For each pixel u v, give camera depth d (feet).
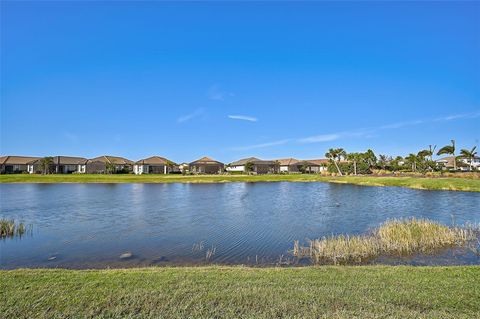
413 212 89.04
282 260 43.32
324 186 195.62
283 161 437.17
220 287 26.18
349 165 309.01
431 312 21.83
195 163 388.98
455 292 25.38
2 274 30.04
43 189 170.19
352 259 43.24
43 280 27.94
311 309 22.16
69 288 25.82
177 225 69.87
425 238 51.47
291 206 102.47
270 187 190.70
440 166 301.43
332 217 80.74
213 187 190.60
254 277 29.22
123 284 26.86
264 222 73.72
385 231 55.72
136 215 83.97
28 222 74.13
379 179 209.15
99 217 80.74
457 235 54.70
